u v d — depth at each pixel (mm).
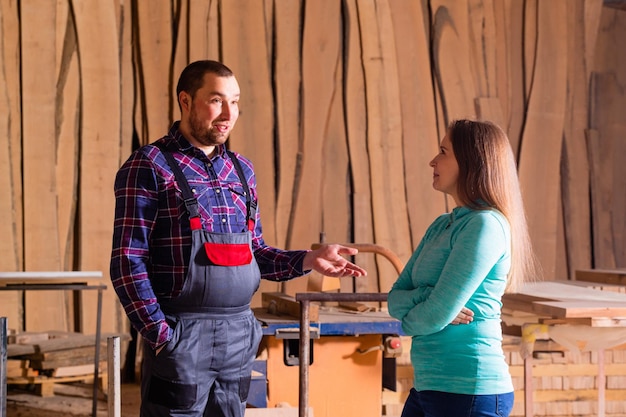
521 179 6777
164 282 2605
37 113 5898
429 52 6797
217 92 2654
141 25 6176
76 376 5266
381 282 6469
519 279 2576
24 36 5895
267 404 3791
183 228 2604
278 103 6398
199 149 2701
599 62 7098
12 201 5805
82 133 5984
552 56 6926
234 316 2674
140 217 2557
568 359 4809
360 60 6602
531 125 6840
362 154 6551
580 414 4809
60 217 5934
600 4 7055
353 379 3850
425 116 6695
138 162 2596
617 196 7031
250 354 2730
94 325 5922
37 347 5105
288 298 4051
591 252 6934
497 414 2414
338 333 3756
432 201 6648
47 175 5895
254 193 2857
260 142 6340
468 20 6852
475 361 2420
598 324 3316
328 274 2912
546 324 3619
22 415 4867
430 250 2586
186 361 2570
